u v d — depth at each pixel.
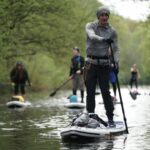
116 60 20.61
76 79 38.94
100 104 38.62
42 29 52.09
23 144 17.58
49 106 36.91
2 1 40.91
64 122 24.42
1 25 42.59
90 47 20.36
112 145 17.12
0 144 17.67
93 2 60.09
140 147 16.67
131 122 23.98
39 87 85.19
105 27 20.58
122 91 74.19
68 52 55.12
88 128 18.62
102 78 20.52
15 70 45.91
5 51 41.62
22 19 47.81
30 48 54.47
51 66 87.00
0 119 26.42
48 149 16.48
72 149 16.41
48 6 47.66
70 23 54.00
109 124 20.45
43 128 21.97
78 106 34.72
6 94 64.31
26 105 38.16
